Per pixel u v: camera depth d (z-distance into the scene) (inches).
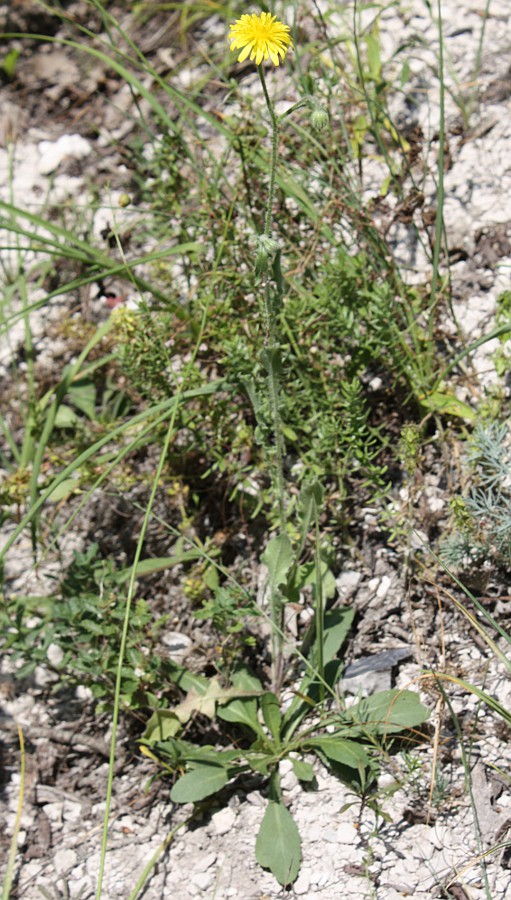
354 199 29.2
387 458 28.4
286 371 23.1
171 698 26.5
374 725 23.5
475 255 30.7
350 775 23.6
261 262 20.3
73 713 27.6
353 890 22.4
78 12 42.2
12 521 31.5
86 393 31.9
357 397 25.1
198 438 27.5
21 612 26.5
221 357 29.0
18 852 25.4
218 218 29.3
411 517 25.7
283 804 24.0
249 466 27.5
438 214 27.0
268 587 27.4
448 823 22.8
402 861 22.5
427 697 24.7
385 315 26.3
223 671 25.8
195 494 29.4
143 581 28.6
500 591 25.7
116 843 25.0
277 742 24.3
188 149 30.9
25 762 26.9
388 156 30.5
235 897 23.0
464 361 28.9
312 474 26.7
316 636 24.6
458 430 28.1
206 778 24.0
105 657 25.0
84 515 30.6
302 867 23.0
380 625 26.2
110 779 21.6
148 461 30.4
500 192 31.7
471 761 23.4
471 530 24.4
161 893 23.7
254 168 29.9
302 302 27.0
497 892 21.6
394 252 31.3
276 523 26.7
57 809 26.0
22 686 28.2
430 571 26.0
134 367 26.8
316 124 19.2
